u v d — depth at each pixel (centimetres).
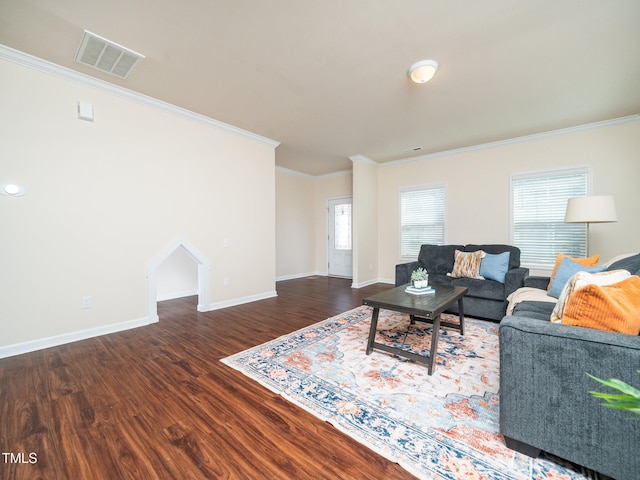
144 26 200
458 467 125
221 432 149
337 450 136
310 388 189
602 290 125
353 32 206
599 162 374
